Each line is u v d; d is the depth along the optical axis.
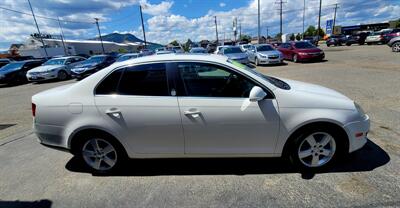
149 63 3.22
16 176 3.61
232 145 3.16
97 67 16.44
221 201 2.80
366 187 2.85
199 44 65.44
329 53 22.19
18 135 5.45
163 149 3.25
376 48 24.17
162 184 3.20
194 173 3.40
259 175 3.25
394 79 8.57
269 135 3.10
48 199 3.03
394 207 2.52
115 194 3.05
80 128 3.22
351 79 9.16
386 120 4.82
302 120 3.01
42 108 3.32
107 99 3.18
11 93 12.46
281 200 2.75
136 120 3.14
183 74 3.17
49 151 4.44
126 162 3.69
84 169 3.71
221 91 3.12
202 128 3.09
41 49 52.22
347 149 3.16
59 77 16.66
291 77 10.78
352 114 3.07
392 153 3.54
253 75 3.12
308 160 3.24
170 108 3.08
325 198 2.72
